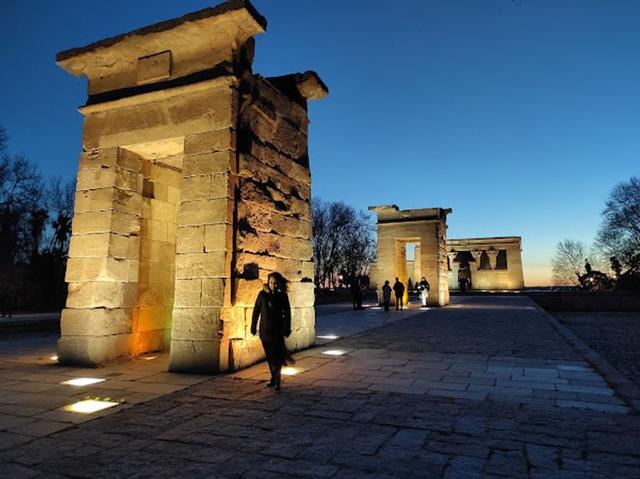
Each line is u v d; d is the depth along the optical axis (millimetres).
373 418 5004
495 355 9289
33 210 36125
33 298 32375
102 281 8625
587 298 33906
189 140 8453
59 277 34875
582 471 3586
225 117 8234
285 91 10867
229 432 4566
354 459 3850
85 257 8859
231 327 7848
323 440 4309
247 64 8820
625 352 11805
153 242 9992
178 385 6699
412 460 3820
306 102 11414
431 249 26953
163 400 5852
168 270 10352
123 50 9094
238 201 8250
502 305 28281
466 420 4926
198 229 8094
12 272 32719
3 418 5059
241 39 8484
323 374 7449
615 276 53062
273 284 6730
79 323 8508
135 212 9398
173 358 7836
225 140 8164
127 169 9289
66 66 9648
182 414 5207
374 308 26484
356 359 8891
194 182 8281
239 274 8117
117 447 4168
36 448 4141
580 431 4562
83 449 4117
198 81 8453
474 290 50781
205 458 3896
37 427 4742
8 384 6812
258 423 4855
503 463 3750
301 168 10812
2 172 33594
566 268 73625
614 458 3855
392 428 4664
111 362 8586
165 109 8742
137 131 8938
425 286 26922
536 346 10539
